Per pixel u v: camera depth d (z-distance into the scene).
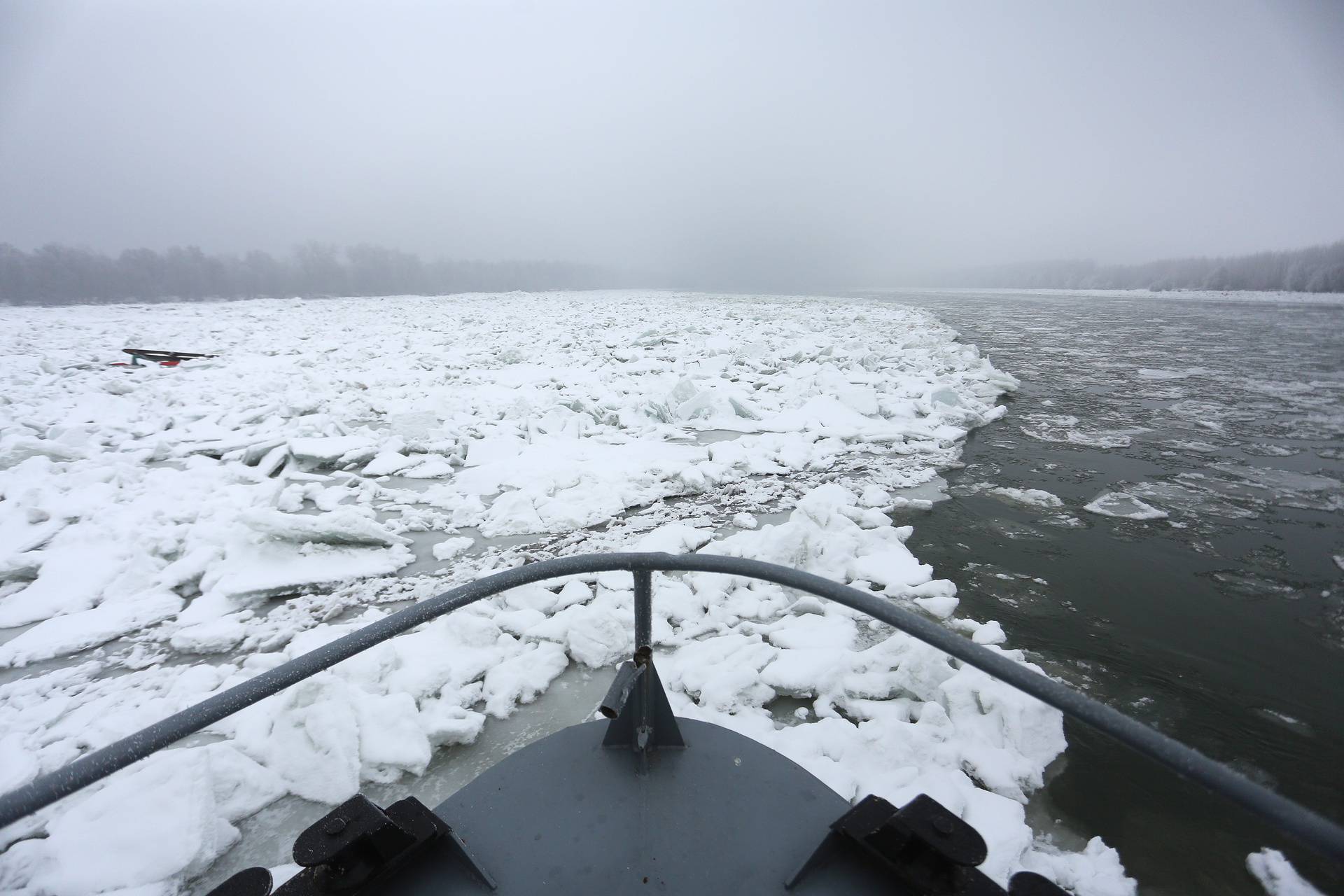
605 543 4.93
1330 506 5.84
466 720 2.90
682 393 9.42
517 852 1.23
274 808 2.54
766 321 20.91
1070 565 4.69
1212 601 4.19
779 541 4.31
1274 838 2.40
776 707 3.10
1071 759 2.80
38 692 3.34
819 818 1.30
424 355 13.62
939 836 1.08
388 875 1.14
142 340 15.66
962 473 6.82
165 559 4.83
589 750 1.49
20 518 5.29
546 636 3.55
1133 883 2.21
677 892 1.16
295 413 8.99
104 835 2.28
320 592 4.33
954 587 4.23
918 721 2.95
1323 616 4.02
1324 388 11.05
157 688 3.37
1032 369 13.12
